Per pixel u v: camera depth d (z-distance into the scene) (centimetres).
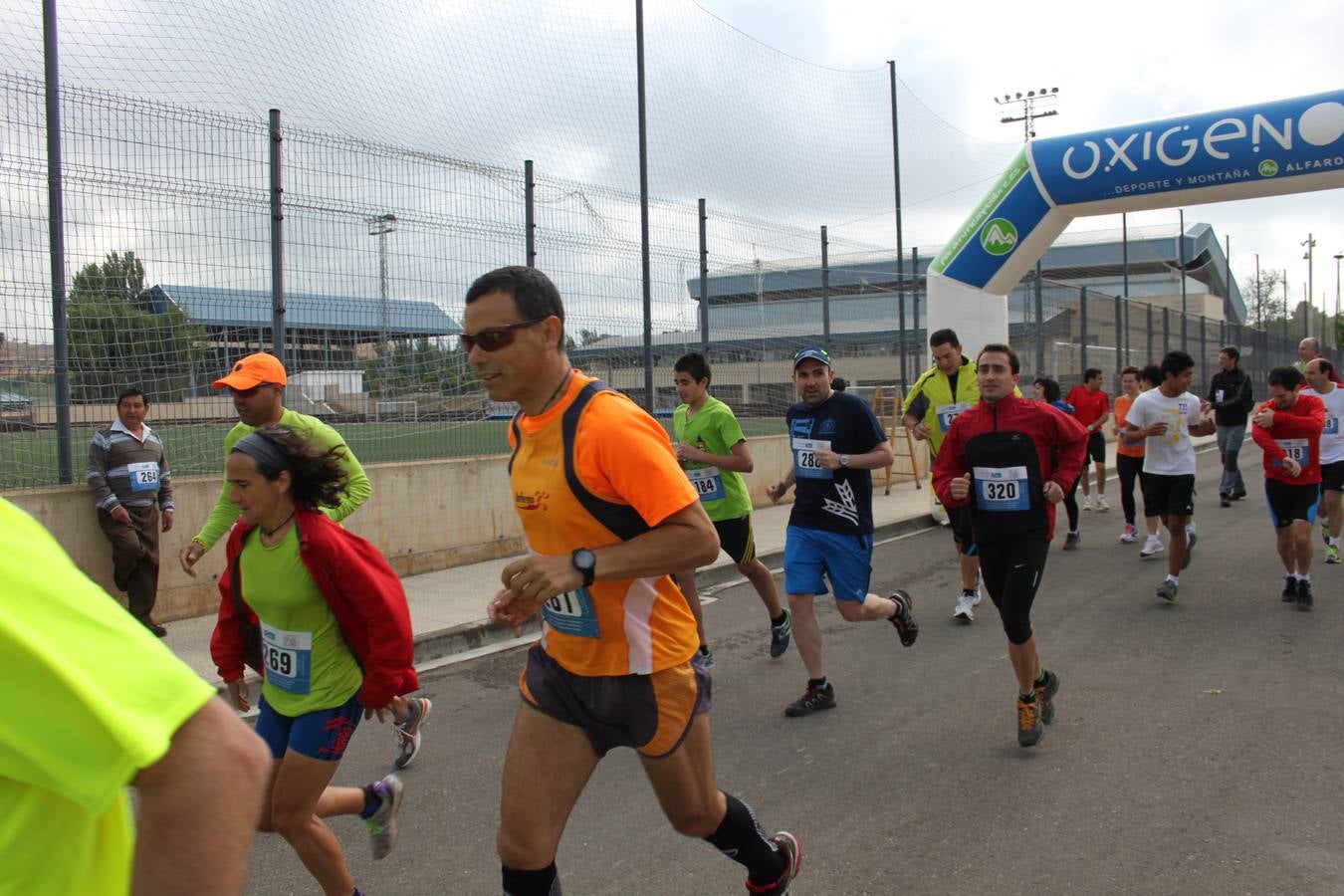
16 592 108
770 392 1327
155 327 727
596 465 243
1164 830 385
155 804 113
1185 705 534
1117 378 2341
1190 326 2875
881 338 1504
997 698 557
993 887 346
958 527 741
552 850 262
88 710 107
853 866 364
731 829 286
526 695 267
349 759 494
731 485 623
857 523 539
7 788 112
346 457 456
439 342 898
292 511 308
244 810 117
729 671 626
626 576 234
